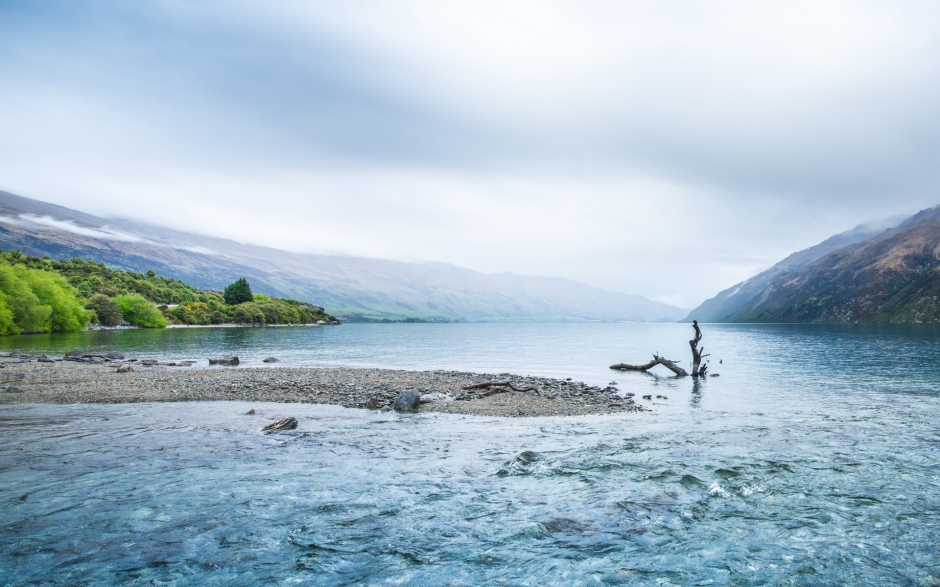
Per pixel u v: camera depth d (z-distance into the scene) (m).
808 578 9.12
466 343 113.56
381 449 17.34
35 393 28.38
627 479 14.36
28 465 14.87
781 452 17.33
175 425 20.62
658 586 8.84
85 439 18.05
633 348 93.88
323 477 14.24
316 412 24.30
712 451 17.44
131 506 11.92
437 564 9.55
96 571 8.97
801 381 39.53
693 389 35.09
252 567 9.28
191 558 9.55
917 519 11.66
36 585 8.45
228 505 12.11
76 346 73.88
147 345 79.44
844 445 18.33
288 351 76.56
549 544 10.41
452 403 27.28
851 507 12.39
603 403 27.89
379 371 42.62
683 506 12.41
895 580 9.05
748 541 10.59
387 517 11.60
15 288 108.56
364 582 8.87
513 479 14.30
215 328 176.88
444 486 13.66
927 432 20.58
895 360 57.19
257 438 18.64
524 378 39.28
